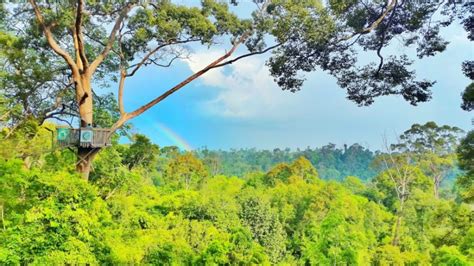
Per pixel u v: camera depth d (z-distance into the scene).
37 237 11.77
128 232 18.28
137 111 18.16
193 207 28.95
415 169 45.84
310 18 11.66
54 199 12.36
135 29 18.36
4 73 19.52
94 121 21.89
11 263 11.31
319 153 147.38
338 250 26.33
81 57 17.45
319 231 29.28
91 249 12.86
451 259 25.02
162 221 22.67
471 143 22.70
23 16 19.31
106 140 17.44
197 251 21.48
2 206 12.12
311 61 11.90
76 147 17.53
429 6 10.17
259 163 134.62
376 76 11.23
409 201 43.03
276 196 40.69
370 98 11.59
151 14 17.28
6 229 11.88
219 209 29.58
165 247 18.64
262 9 15.61
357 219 38.41
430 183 46.06
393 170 49.03
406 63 11.09
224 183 49.78
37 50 20.38
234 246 20.72
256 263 20.84
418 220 41.59
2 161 12.48
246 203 33.06
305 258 30.66
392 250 32.53
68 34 19.84
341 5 10.72
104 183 22.44
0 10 18.94
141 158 27.52
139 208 23.78
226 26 16.84
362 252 29.84
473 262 24.98
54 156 17.77
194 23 16.88
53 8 17.61
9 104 19.92
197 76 17.75
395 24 10.68
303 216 38.75
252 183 54.62
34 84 20.20
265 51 16.55
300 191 41.59
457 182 26.38
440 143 45.91
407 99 11.40
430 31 10.54
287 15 12.23
